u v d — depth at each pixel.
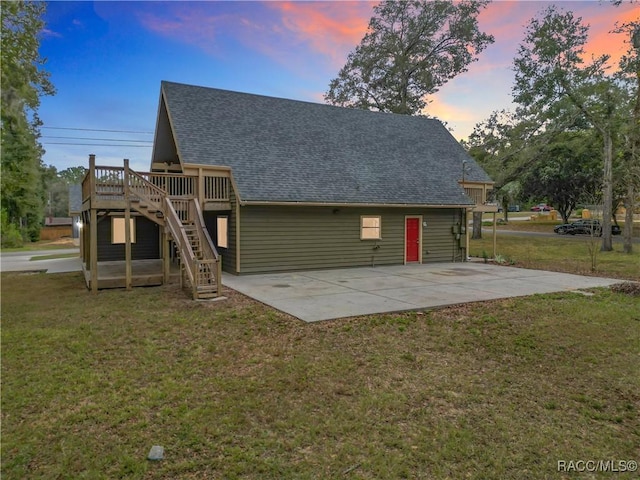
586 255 17.83
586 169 28.94
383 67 28.33
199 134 13.02
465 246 16.16
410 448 3.17
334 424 3.53
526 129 23.70
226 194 12.48
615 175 20.42
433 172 16.23
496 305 7.96
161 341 5.85
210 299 8.60
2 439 3.26
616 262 15.44
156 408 3.81
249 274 12.17
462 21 26.05
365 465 2.94
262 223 12.34
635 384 4.46
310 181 13.09
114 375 4.61
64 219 52.41
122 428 3.44
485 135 25.83
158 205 10.63
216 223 14.18
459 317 7.10
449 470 2.90
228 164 12.36
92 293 9.51
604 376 4.68
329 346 5.61
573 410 3.86
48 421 3.56
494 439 3.32
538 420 3.66
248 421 3.57
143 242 16.38
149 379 4.51
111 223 15.78
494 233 16.75
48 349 5.49
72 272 13.89
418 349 5.52
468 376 4.64
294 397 4.06
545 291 9.41
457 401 4.01
